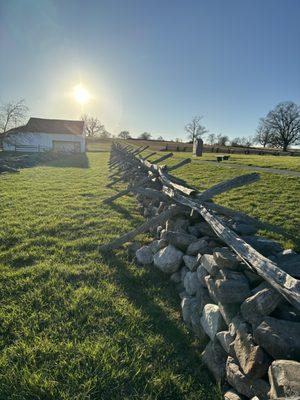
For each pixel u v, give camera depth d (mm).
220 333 2438
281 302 2271
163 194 6031
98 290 3568
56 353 2527
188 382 2316
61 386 2203
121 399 2135
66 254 4613
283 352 1880
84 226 6016
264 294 2211
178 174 12250
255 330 2061
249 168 12906
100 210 7254
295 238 4617
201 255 3430
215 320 2568
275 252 3227
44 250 4750
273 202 6941
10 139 41938
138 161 11602
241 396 2049
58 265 4184
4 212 6992
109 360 2475
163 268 3943
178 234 4047
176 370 2445
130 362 2477
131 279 3883
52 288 3555
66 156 31312
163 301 3445
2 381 2229
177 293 3605
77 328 2871
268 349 1950
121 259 4488
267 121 72688
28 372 2307
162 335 2850
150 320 3068
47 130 45938
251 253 2600
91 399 2119
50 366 2393
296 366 1694
